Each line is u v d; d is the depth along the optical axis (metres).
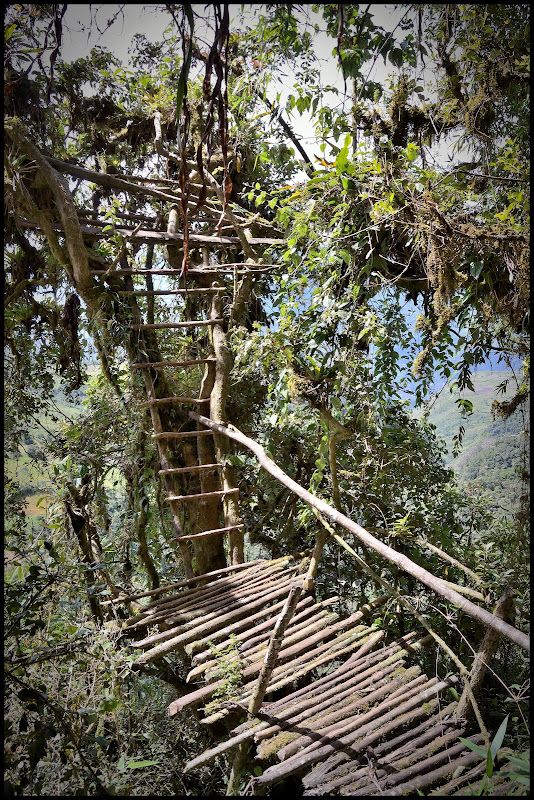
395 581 4.09
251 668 3.01
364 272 3.54
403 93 3.35
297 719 2.67
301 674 2.98
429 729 2.58
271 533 5.31
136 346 4.47
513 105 3.17
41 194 3.89
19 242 3.95
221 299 5.07
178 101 1.99
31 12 2.98
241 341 4.43
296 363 3.77
